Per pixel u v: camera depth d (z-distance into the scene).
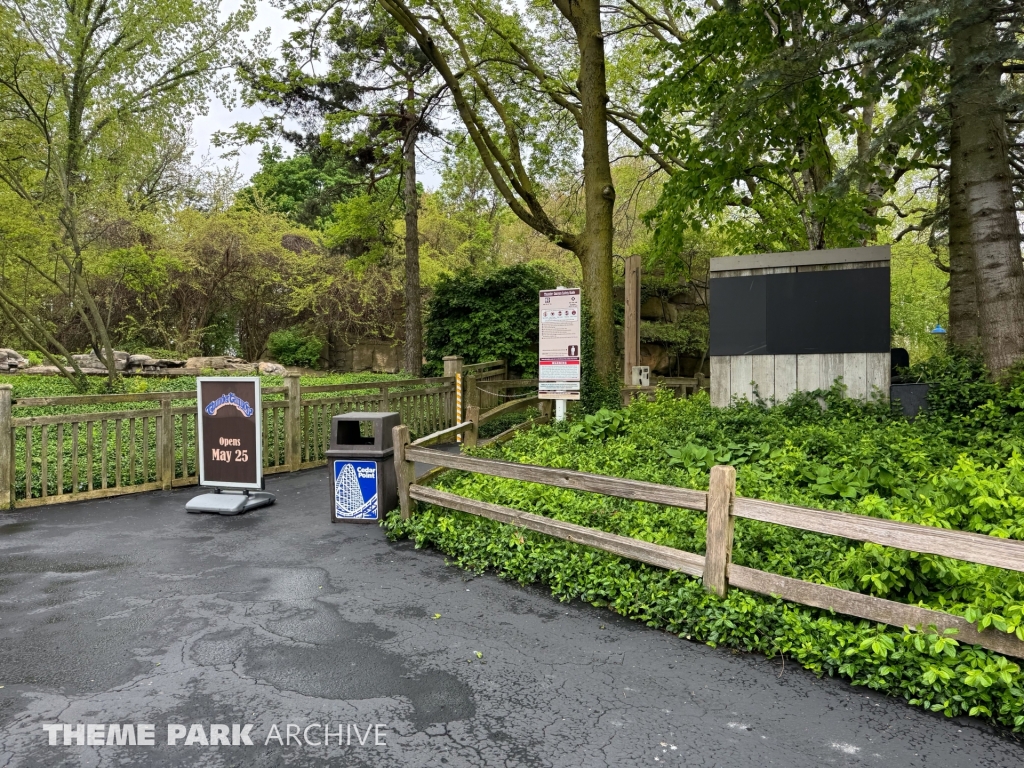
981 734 3.07
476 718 3.22
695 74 10.89
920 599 3.83
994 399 7.55
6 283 15.59
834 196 7.85
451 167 20.58
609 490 4.78
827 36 7.84
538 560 5.11
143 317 23.20
